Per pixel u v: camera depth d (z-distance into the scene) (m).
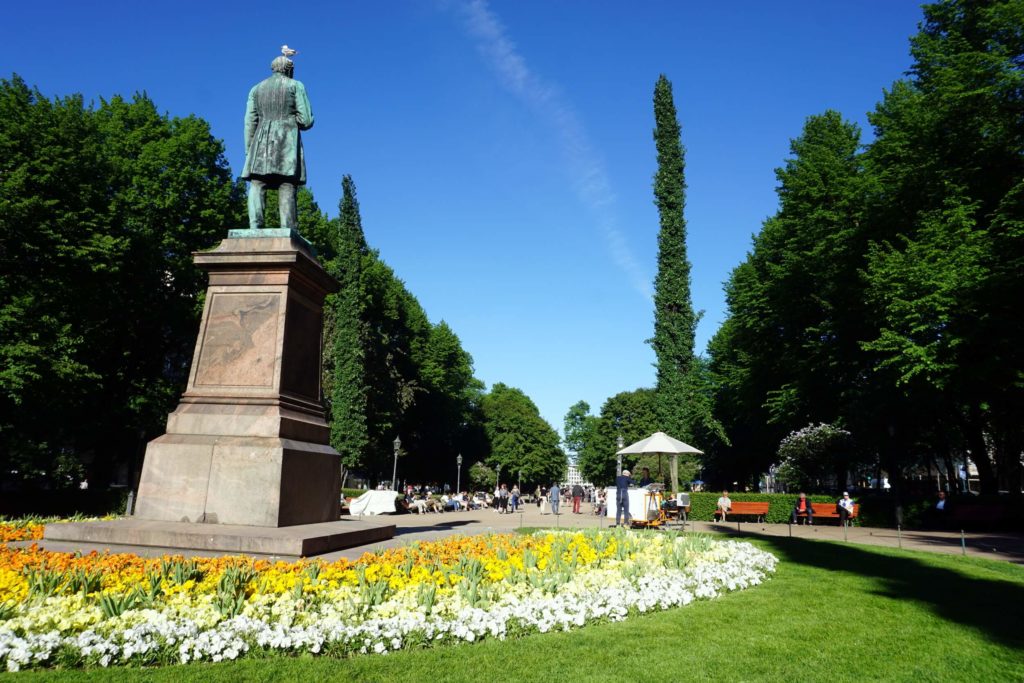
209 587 6.73
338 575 7.39
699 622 7.35
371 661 5.52
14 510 25.61
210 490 10.00
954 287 20.73
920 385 24.58
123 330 30.78
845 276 29.33
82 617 5.77
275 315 11.11
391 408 53.06
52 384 24.70
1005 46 22.17
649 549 11.54
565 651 5.99
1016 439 30.95
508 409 92.38
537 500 83.06
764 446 49.09
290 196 12.59
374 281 50.81
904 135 26.66
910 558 13.34
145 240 28.83
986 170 23.28
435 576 7.64
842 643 6.53
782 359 35.22
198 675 5.06
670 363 36.22
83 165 26.33
